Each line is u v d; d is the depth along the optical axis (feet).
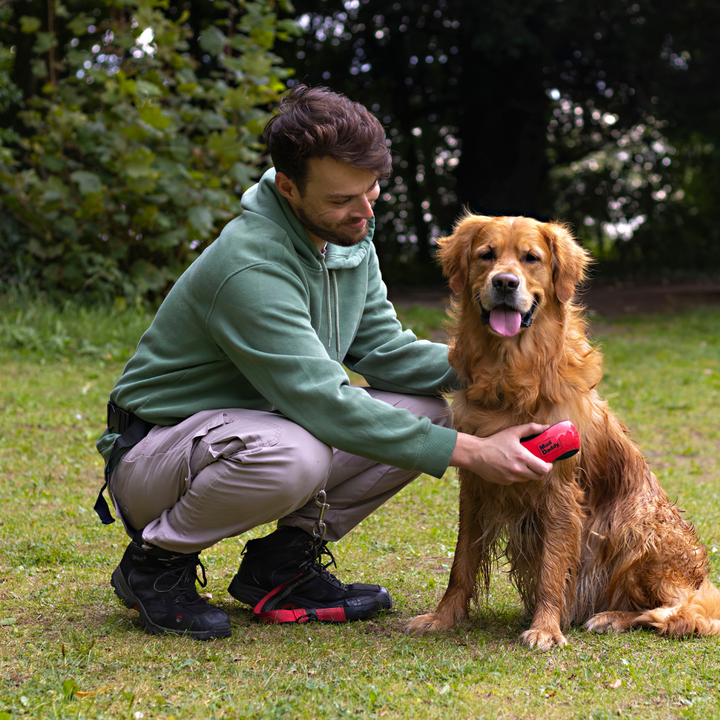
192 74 28.63
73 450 15.52
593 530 8.61
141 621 7.69
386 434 7.20
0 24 43.04
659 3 55.72
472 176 65.72
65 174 28.27
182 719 5.90
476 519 8.45
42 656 7.00
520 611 8.86
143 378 7.79
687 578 8.44
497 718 5.97
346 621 8.24
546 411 8.11
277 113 7.22
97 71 27.78
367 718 5.95
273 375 7.24
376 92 66.18
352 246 8.45
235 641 7.50
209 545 7.54
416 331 34.06
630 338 37.22
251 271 7.23
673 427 19.61
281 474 7.12
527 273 8.07
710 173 74.28
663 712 6.09
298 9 55.67
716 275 71.26
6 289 27.53
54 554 10.00
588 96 64.59
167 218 27.68
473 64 60.39
